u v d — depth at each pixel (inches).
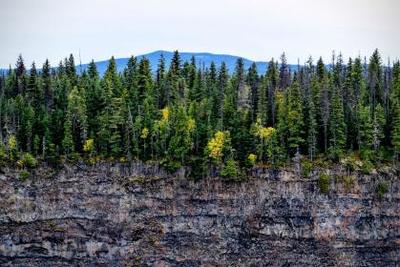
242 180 5659.5
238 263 5575.8
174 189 5674.2
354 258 5605.3
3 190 5615.2
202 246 5605.3
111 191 5693.9
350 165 5757.9
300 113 5925.2
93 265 5595.5
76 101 6008.9
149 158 5787.4
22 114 6141.7
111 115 5940.0
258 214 5629.9
